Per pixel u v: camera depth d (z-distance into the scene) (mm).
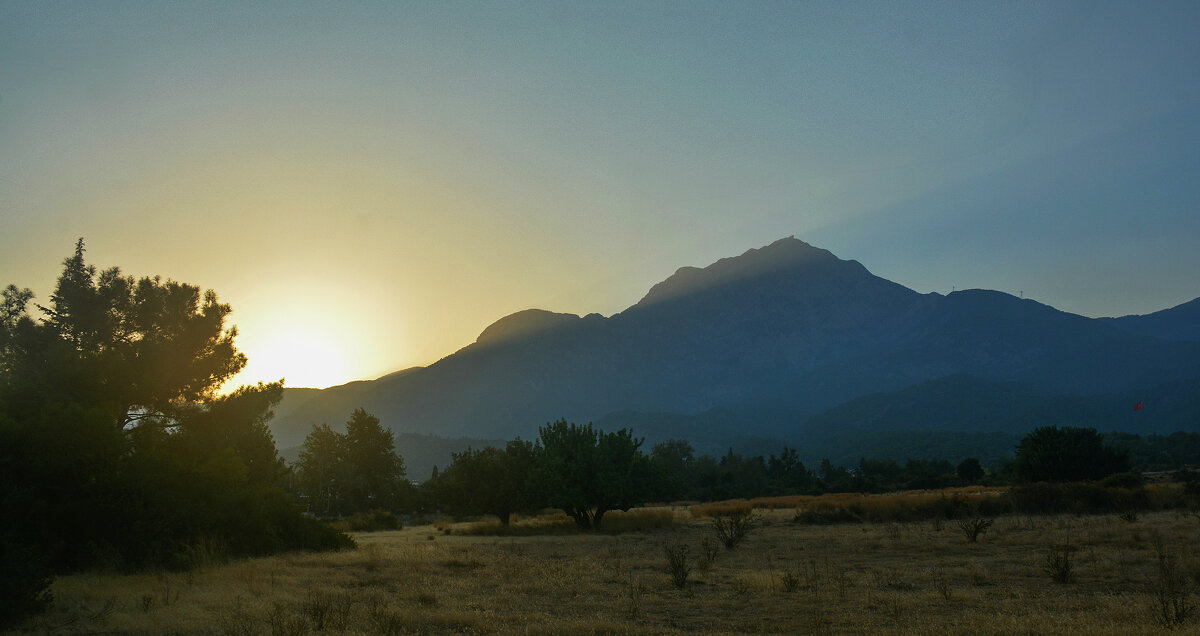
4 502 17219
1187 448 135375
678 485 44125
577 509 42562
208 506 22844
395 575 18578
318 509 86188
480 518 60688
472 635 11117
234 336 28328
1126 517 30625
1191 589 14219
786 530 35375
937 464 134875
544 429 45219
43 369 24750
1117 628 10617
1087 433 61031
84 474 18766
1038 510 38562
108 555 18234
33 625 11500
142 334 27938
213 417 26688
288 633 10562
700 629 11633
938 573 17734
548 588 16078
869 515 39625
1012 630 10828
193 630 11273
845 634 10984
